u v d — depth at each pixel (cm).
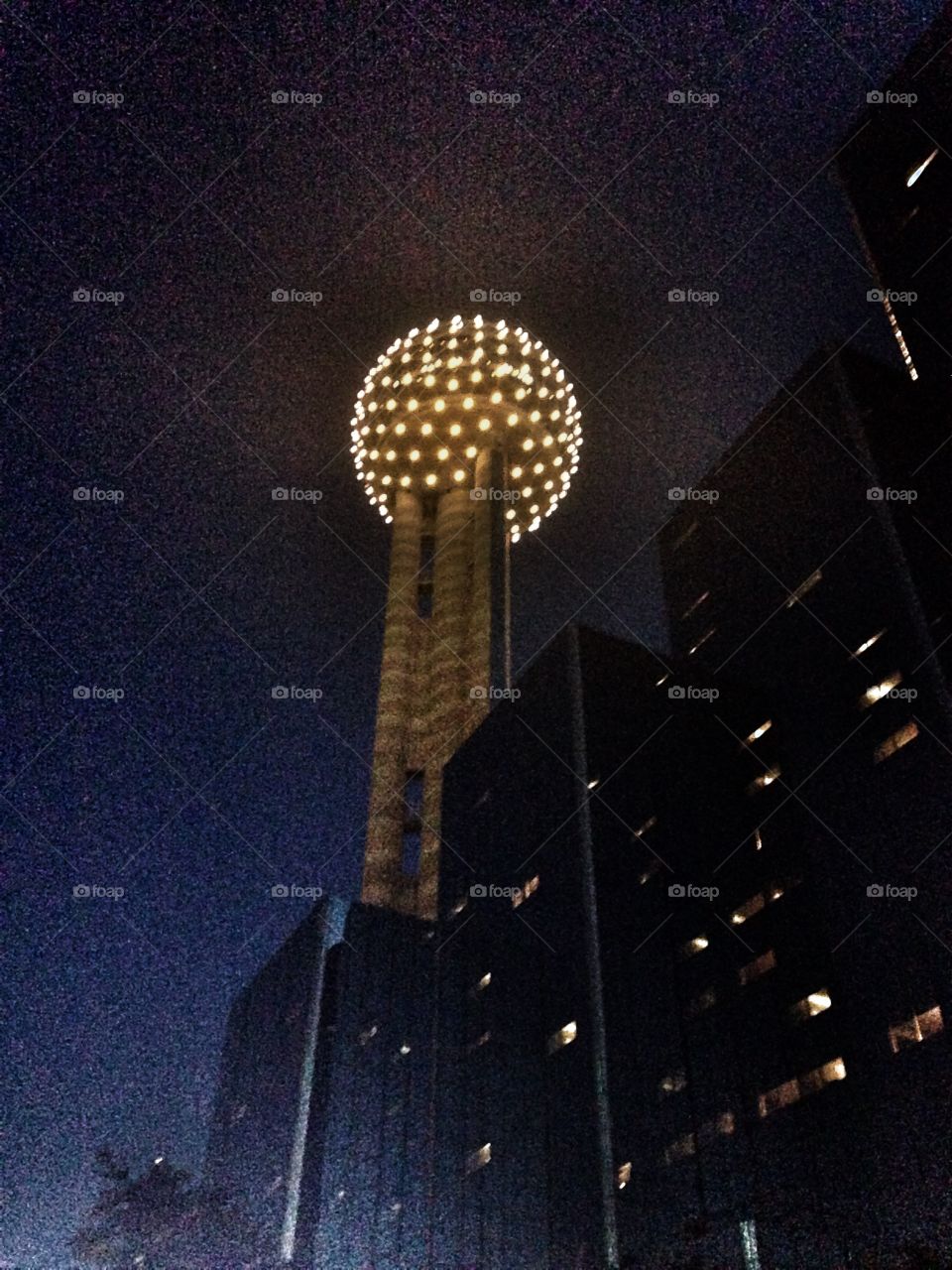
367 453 15200
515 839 8244
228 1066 11425
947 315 7406
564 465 15250
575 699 8238
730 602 8525
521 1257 6359
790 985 6359
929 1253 4597
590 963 6912
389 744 12294
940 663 6391
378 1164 8694
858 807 6588
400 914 10569
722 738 7850
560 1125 6606
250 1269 7375
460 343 15375
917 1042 5562
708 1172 5862
